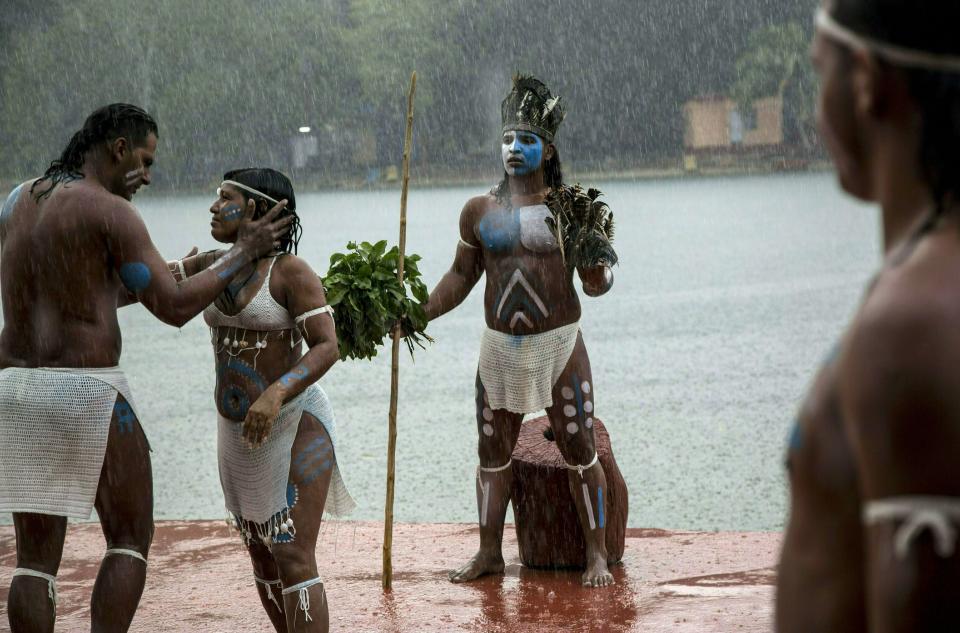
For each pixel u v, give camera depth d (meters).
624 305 20.53
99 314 3.84
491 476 5.38
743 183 74.81
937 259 1.06
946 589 1.00
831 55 1.19
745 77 82.69
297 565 3.99
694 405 11.28
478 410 5.38
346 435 10.45
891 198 1.16
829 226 40.91
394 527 6.37
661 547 5.77
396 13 87.38
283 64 87.19
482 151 88.38
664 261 29.58
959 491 1.00
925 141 1.11
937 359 1.01
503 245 5.17
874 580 1.05
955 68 1.08
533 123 5.16
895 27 1.10
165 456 9.80
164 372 14.58
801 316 18.23
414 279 5.28
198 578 5.45
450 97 87.88
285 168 89.00
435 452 9.62
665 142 86.25
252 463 4.02
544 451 5.55
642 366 13.91
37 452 3.77
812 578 1.21
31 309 3.84
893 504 1.04
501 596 5.05
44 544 3.87
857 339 1.08
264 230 3.99
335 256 5.04
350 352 5.05
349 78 87.94
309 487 4.02
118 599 3.86
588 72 85.69
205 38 85.69
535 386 5.21
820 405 1.19
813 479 1.20
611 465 5.43
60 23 83.75
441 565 5.60
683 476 8.45
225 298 4.04
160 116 86.00
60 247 3.77
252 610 4.94
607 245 5.02
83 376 3.80
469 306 21.62
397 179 88.38
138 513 3.93
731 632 4.40
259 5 87.38
